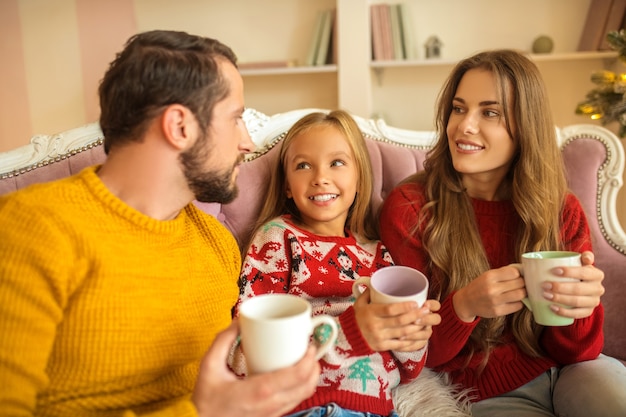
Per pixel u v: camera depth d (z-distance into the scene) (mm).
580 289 874
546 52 2502
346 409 984
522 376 1186
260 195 1347
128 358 750
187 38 792
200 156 784
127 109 755
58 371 726
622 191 2545
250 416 667
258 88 2871
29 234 682
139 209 797
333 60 2664
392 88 2799
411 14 2711
